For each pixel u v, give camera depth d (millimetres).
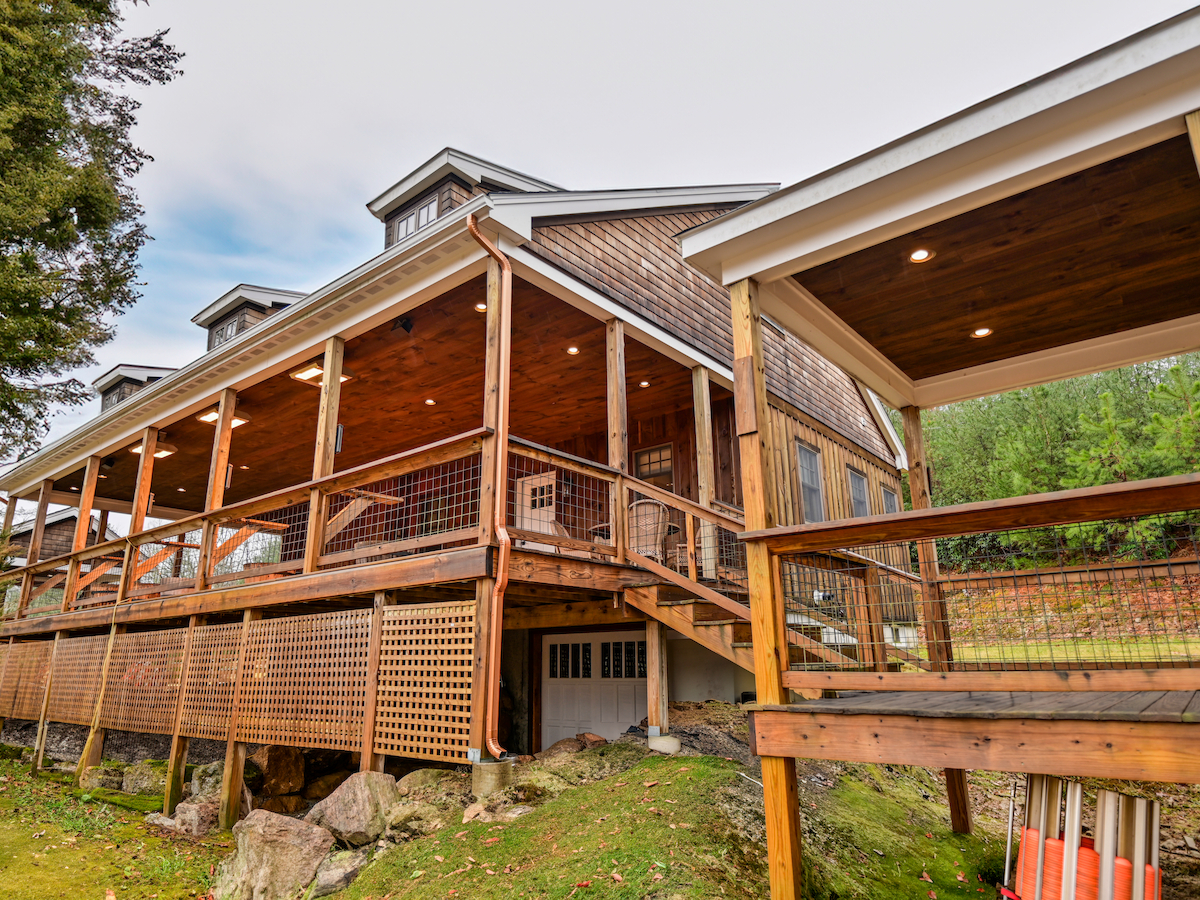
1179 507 2426
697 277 8516
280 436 11141
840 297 4480
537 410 9727
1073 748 2463
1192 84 2834
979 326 4941
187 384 8562
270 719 5746
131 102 13469
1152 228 3793
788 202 3695
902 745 2781
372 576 5320
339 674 5348
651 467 9695
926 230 3762
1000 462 12617
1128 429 11633
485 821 4113
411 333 7445
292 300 12633
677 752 5172
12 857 5086
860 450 11180
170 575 12719
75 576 10070
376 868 3854
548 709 8070
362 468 5730
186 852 5215
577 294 6430
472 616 4656
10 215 9195
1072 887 2801
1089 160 3100
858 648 5066
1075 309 4703
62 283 10125
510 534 4867
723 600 5141
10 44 9648
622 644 7676
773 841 3020
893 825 4566
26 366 10008
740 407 3734
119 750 9180
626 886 3076
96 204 10977
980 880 4035
